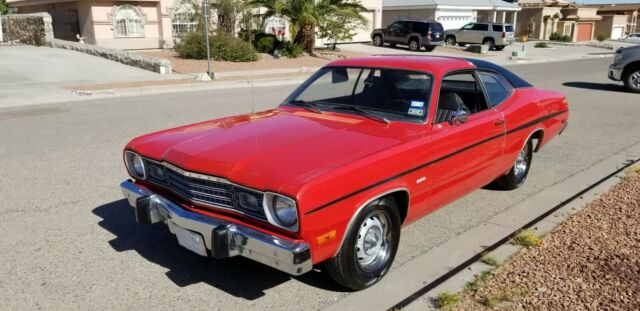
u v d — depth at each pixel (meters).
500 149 5.03
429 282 3.87
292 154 3.53
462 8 39.97
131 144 4.14
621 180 6.11
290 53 23.80
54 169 6.64
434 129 4.15
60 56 20.14
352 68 4.77
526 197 5.79
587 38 59.50
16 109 11.32
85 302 3.59
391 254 3.86
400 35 31.11
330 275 3.61
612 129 9.50
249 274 4.00
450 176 4.31
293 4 23.92
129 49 23.59
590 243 4.28
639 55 14.34
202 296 3.68
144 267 4.09
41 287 3.77
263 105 11.74
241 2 23.67
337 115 4.41
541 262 3.96
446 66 4.56
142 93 14.09
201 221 3.42
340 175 3.27
